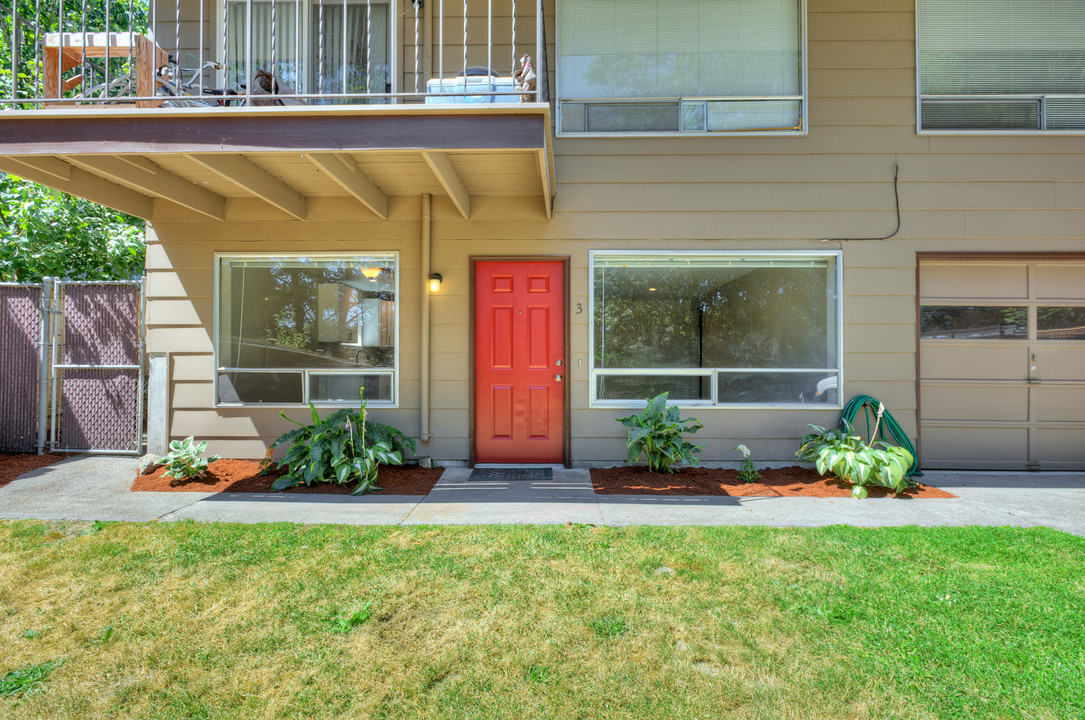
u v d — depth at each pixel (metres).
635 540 3.32
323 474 4.75
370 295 5.56
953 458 5.52
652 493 4.50
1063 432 5.51
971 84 5.49
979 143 5.41
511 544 3.25
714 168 5.44
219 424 5.50
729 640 2.26
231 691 1.96
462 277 5.47
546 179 4.43
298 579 2.79
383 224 5.49
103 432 5.53
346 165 4.47
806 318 5.51
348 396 5.56
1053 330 5.55
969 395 5.54
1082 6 5.50
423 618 2.43
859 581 2.77
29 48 8.05
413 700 1.91
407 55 5.57
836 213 5.42
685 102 5.52
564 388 5.45
